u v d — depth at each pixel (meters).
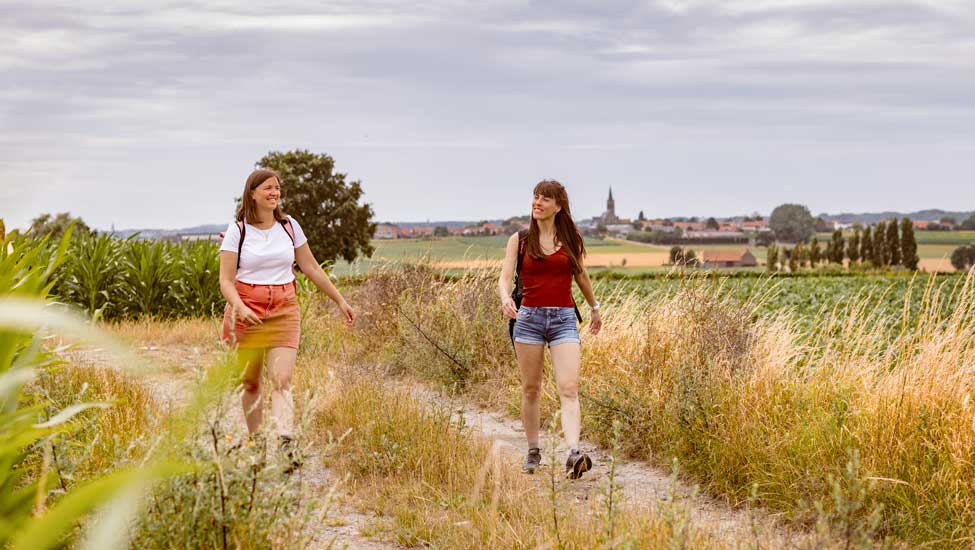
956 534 4.32
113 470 3.27
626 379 7.58
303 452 3.59
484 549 4.12
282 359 5.54
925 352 5.87
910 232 116.19
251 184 5.60
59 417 2.40
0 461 2.46
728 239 119.69
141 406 5.34
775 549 4.05
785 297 21.08
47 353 3.79
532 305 5.91
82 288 15.09
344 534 4.46
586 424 7.25
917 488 4.60
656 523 4.05
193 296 15.98
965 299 6.70
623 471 6.11
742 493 5.27
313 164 58.97
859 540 3.49
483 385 9.04
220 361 2.77
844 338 7.46
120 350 1.01
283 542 3.36
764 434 5.67
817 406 5.89
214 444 3.06
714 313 7.82
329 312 12.72
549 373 8.27
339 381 7.45
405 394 7.43
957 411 5.11
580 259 6.03
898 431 5.08
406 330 10.24
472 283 11.55
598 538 3.95
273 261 5.56
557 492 4.86
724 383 6.49
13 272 3.40
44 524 1.19
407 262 12.52
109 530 1.15
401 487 5.19
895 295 21.19
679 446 6.04
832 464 5.08
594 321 6.39
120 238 16.05
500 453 5.89
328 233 59.19
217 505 3.16
